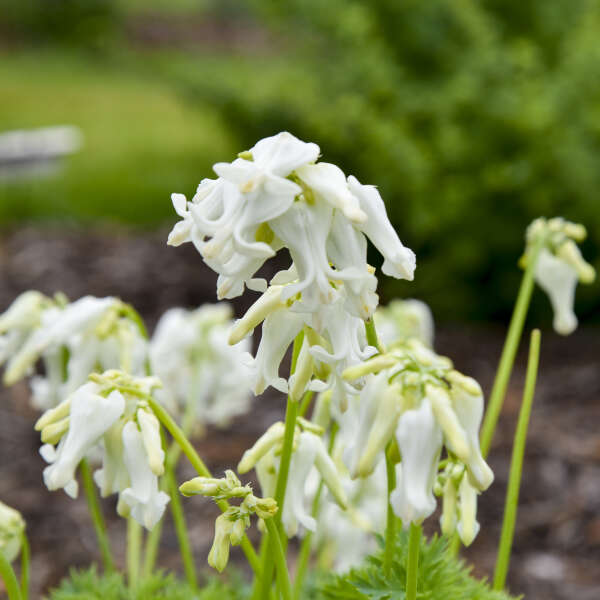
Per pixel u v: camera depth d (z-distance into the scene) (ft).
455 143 30.53
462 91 30.81
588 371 27.35
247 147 39.96
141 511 6.91
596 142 30.99
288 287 5.41
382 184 32.19
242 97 37.73
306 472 7.83
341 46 36.50
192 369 12.61
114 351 9.48
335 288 6.00
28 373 10.37
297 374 6.32
